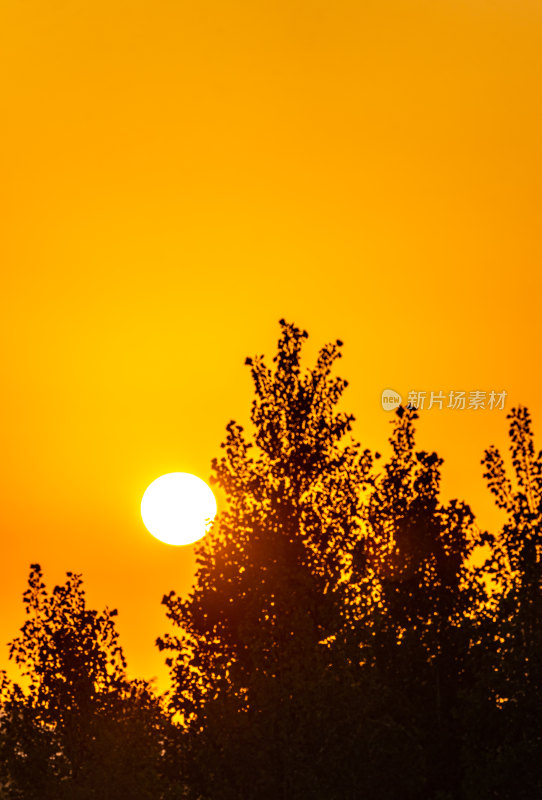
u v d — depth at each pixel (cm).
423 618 5666
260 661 5403
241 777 5122
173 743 5628
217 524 5981
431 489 6019
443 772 5428
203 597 5825
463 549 5847
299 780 5003
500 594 5522
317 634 5578
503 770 4978
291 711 5203
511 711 5131
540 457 5625
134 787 5578
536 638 5144
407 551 5781
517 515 5569
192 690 5709
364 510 6022
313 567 5847
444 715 5538
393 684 5553
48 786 5878
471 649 5547
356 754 5047
